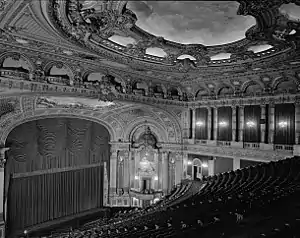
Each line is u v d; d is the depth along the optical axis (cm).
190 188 1966
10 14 1030
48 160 2281
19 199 2119
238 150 2252
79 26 1173
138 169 2816
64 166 2386
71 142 2428
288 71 1845
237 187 1362
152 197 2667
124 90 2045
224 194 1215
